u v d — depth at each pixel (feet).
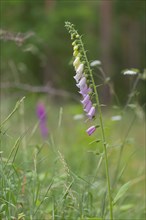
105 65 119.96
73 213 20.34
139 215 24.85
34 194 20.06
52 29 107.45
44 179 22.02
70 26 16.53
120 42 143.13
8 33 27.45
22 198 20.48
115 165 32.35
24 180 20.81
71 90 112.47
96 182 23.32
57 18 109.50
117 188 26.78
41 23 107.86
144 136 47.98
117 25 140.36
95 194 23.06
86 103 16.71
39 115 32.37
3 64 44.16
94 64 25.57
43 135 31.65
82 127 31.09
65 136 36.40
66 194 19.35
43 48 101.76
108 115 43.93
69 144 34.09
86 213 20.11
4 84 37.22
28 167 22.43
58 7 114.73
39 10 108.58
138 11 140.36
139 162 37.06
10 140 23.95
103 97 102.68
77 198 20.22
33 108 42.45
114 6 138.82
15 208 18.66
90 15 118.93
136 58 142.20
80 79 16.49
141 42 149.79
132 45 141.90
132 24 141.90
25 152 23.29
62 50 110.73
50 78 108.58
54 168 21.39
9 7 102.37
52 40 107.24
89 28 124.36
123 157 35.06
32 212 19.27
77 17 113.91
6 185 19.12
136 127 50.75
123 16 141.59
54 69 110.42
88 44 119.14
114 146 24.21
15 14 105.29
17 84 36.63
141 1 139.44
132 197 27.48
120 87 133.90
